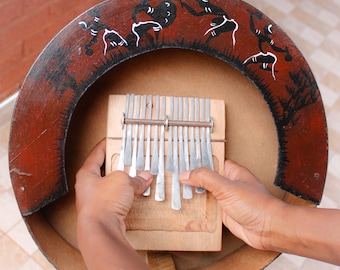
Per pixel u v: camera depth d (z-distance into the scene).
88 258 0.40
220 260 0.62
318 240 0.48
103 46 0.56
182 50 0.67
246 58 0.58
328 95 1.33
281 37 0.59
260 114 0.67
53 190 0.56
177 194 0.58
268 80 0.59
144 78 0.67
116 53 0.57
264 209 0.52
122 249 0.40
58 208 0.62
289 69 0.59
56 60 0.55
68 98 0.56
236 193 0.53
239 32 0.58
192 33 0.58
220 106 0.62
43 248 0.55
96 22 0.56
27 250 1.04
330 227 0.48
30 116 0.55
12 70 1.12
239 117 0.67
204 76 0.67
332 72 1.38
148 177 0.57
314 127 0.60
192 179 0.56
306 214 0.50
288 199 0.63
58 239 0.59
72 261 0.57
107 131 0.60
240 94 0.67
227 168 0.61
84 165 0.58
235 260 0.61
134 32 0.57
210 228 0.60
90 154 0.60
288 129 0.59
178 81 0.67
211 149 0.60
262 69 0.59
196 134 0.60
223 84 0.67
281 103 0.59
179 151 0.59
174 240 0.59
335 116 1.30
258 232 0.53
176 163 0.59
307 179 0.59
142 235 0.59
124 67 0.66
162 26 0.57
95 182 0.53
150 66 0.67
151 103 0.61
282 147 0.59
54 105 0.55
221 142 0.61
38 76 0.55
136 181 0.54
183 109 0.61
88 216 0.46
